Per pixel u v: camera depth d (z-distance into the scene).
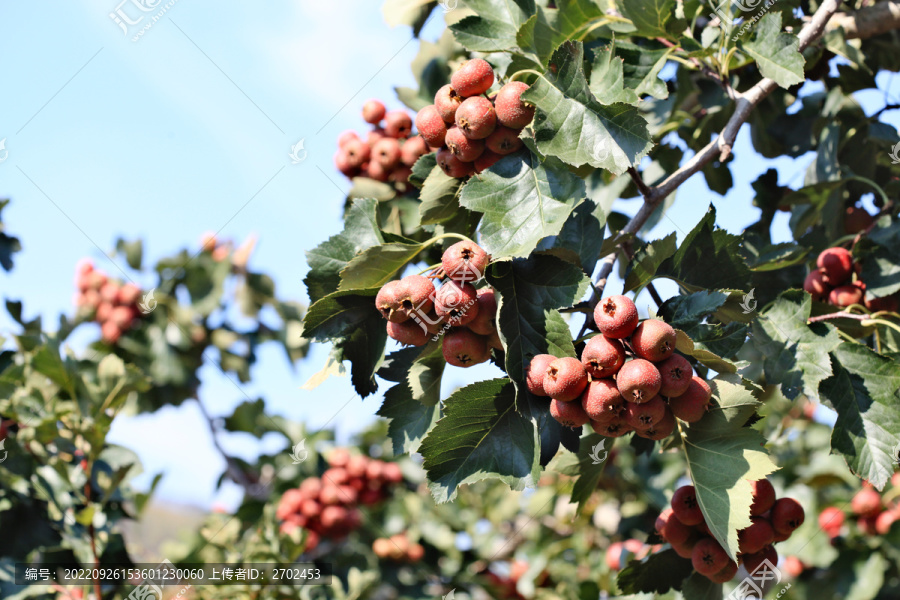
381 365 2.29
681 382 1.84
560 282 1.98
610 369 1.85
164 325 4.73
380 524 4.97
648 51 2.68
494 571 5.36
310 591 4.04
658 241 2.22
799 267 3.38
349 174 3.05
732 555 1.88
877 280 3.04
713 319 2.27
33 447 3.46
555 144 2.00
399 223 2.88
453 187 2.30
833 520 4.64
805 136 3.82
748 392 1.97
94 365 4.35
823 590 4.52
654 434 1.93
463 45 2.43
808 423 5.18
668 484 4.96
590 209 2.27
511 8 2.51
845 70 3.63
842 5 3.60
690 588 2.44
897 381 2.42
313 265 2.30
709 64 2.92
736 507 1.93
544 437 2.02
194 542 4.13
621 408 1.86
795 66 2.55
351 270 2.08
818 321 2.64
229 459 4.39
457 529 5.50
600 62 2.19
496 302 1.95
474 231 2.39
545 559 5.22
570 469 2.60
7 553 3.32
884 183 3.69
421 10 3.03
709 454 2.04
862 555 4.47
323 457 4.96
